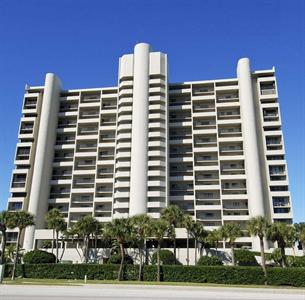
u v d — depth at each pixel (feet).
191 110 394.93
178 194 366.43
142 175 346.13
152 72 387.75
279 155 364.58
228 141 374.63
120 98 390.21
